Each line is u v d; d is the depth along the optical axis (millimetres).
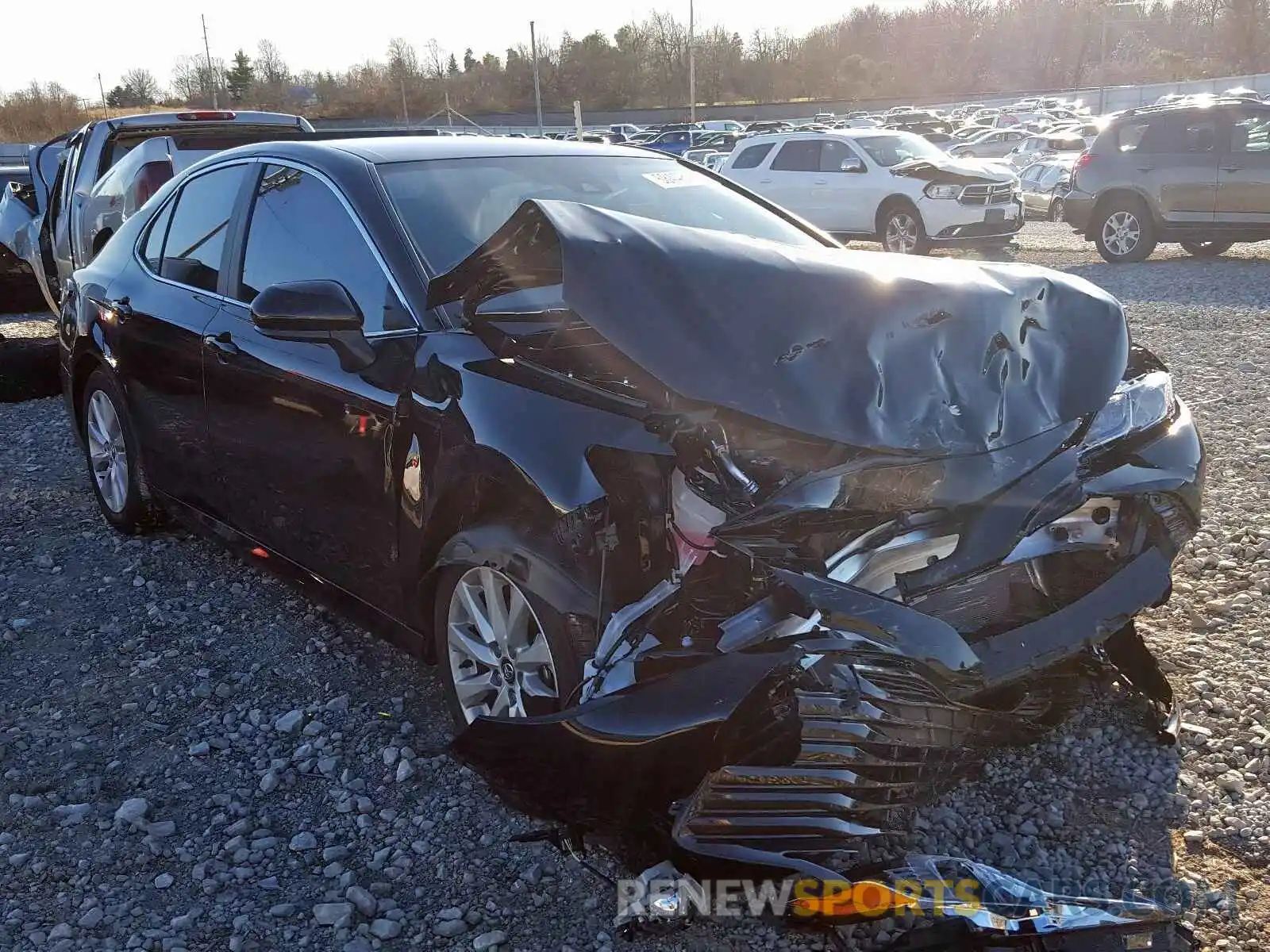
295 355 3496
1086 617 2598
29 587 4547
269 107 86125
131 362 4461
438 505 2920
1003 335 2705
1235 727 3127
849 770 2262
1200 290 11266
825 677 2217
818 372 2496
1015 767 2965
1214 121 13156
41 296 11914
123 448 4918
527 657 2777
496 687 2945
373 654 3854
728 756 2229
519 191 3711
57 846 2887
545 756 2416
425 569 3080
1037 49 94250
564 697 2582
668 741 2254
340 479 3332
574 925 2512
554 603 2561
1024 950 2242
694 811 2285
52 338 8312
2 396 7879
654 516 2482
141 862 2816
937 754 2398
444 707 3477
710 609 2430
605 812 2400
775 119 73000
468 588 2939
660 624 2422
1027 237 17828
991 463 2492
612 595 2488
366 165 3625
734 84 91875
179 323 4129
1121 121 13875
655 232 2816
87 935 2557
